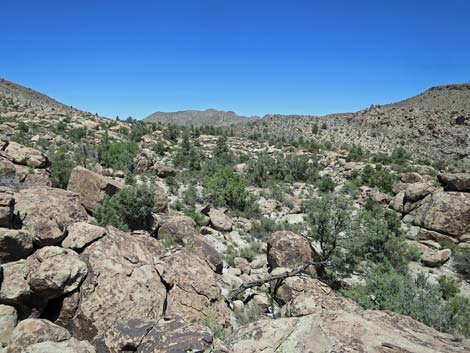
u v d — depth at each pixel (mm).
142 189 14195
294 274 11523
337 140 91375
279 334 5449
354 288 11992
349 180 35094
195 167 34469
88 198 14406
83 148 31844
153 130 57844
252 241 17328
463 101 130125
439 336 5609
